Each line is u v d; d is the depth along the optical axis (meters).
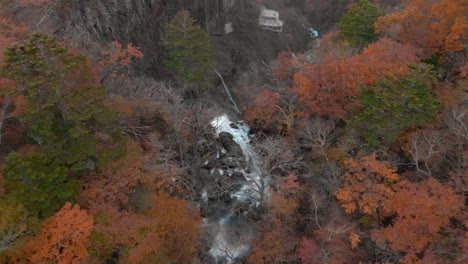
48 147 22.89
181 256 27.88
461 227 25.30
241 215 35.06
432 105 27.58
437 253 24.94
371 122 29.91
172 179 32.12
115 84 36.31
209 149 40.25
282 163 34.56
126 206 27.08
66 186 23.52
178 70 47.66
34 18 37.25
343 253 28.66
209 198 36.12
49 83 21.12
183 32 47.22
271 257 30.70
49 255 21.86
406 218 25.58
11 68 20.73
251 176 38.19
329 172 31.25
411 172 29.44
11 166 21.56
